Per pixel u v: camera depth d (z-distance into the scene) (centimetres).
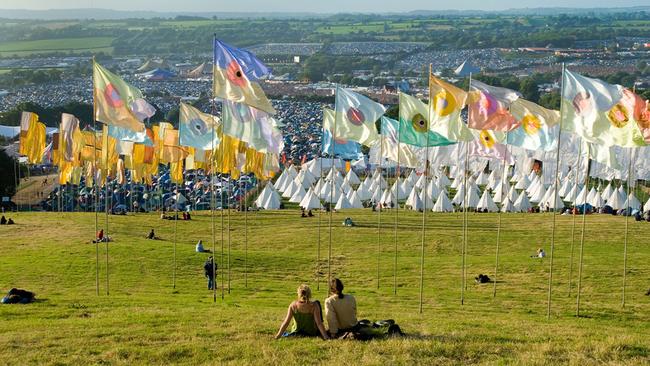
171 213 12938
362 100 6706
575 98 5534
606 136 5434
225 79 5881
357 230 10688
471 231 10406
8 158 16475
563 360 3331
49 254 8112
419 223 11388
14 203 15800
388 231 10575
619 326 5128
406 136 6581
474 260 8138
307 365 3177
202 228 11212
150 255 8125
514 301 6141
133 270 7450
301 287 3678
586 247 9162
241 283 7106
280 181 16838
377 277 7412
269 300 6050
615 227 10550
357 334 3575
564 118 5581
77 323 4250
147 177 13725
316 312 3634
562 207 13425
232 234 10756
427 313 5328
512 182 16875
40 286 6625
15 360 3291
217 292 6569
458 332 3947
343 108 6719
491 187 16238
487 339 3744
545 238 9800
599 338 3906
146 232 10719
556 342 3709
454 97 6066
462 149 15788
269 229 11081
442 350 3422
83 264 7594
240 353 3378
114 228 10894
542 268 7425
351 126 6719
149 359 3316
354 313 3650
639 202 13275
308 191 14062
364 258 8606
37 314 4753
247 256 8362
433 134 6550
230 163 7619
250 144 6062
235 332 3847
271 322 4209
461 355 3381
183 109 7425
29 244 9125
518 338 3819
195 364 3244
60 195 15575
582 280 6875
